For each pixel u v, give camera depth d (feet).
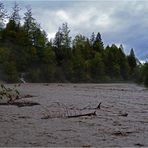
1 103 94.02
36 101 105.09
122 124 63.62
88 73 429.38
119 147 43.88
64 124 61.57
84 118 70.08
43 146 43.16
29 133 52.06
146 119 71.15
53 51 409.90
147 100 122.93
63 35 432.25
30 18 390.83
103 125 61.67
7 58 287.28
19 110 81.46
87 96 137.18
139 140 48.80
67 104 99.14
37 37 388.57
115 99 125.18
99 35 501.15
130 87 268.00
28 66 360.28
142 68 293.43
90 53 472.44
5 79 276.82
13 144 43.96
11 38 361.10
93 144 45.21
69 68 406.82
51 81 374.02
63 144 44.68
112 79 453.58
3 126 58.23
